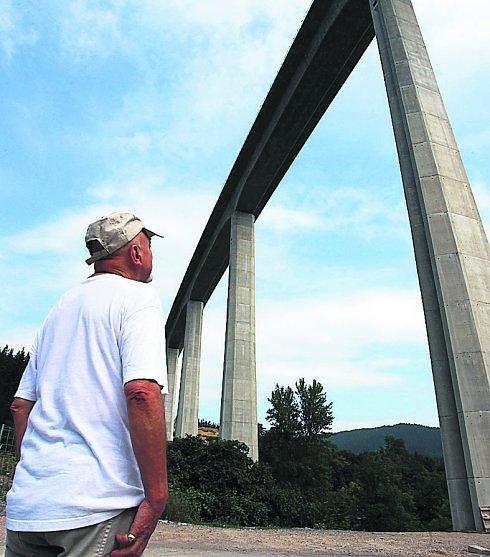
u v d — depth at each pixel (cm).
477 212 1359
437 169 1376
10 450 1675
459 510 1101
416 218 1384
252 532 1057
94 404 149
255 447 2538
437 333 1251
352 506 3859
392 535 1015
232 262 3109
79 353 158
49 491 133
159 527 1091
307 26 2369
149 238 201
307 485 4822
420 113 1473
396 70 1587
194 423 3894
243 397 2631
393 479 4072
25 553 140
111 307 164
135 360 148
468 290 1218
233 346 2770
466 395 1129
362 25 2206
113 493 135
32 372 180
